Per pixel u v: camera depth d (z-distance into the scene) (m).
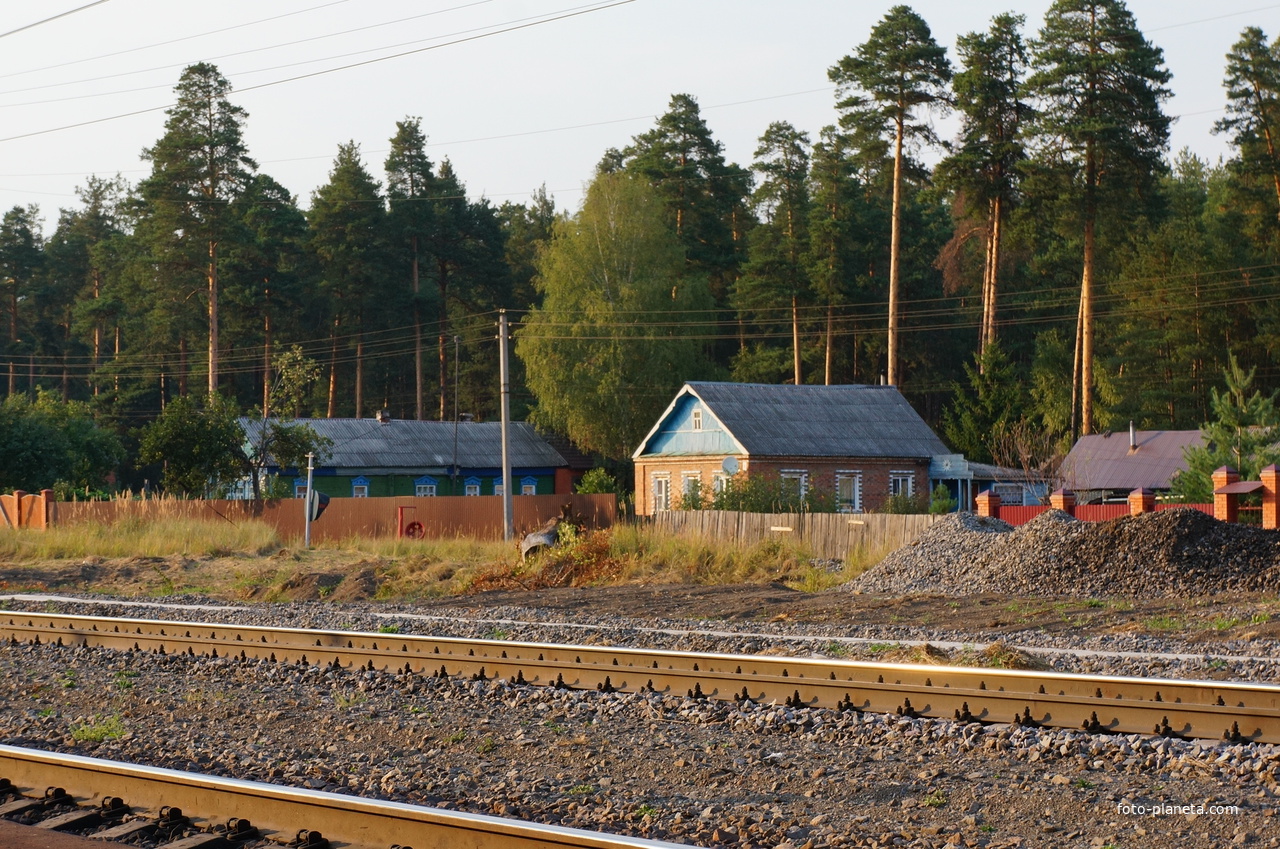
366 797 9.16
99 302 113.88
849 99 75.06
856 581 33.09
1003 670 14.16
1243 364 85.06
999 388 80.56
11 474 72.56
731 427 66.25
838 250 103.06
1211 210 101.69
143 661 18.47
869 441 68.25
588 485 76.62
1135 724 12.02
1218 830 8.87
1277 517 32.88
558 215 96.06
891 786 10.27
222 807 9.20
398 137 116.69
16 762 10.40
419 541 50.78
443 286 118.25
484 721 13.45
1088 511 43.22
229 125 93.75
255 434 76.75
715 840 8.81
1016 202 76.06
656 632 22.50
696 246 107.12
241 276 100.50
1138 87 68.94
